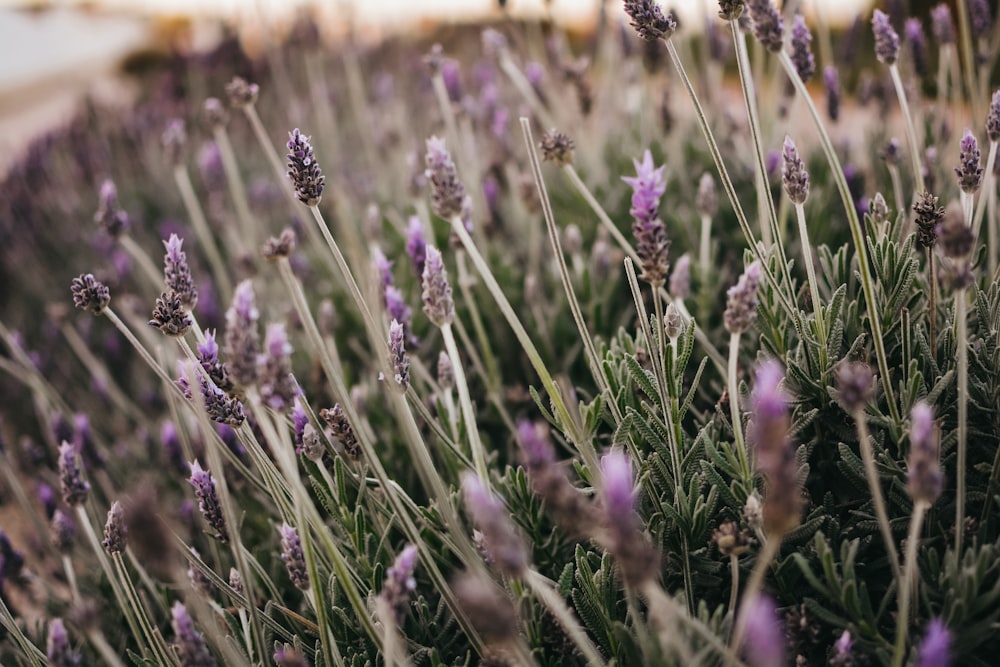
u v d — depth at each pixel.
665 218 0.88
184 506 0.74
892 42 0.63
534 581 0.48
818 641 0.54
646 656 0.50
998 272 0.60
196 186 1.63
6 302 1.56
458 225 0.54
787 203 0.72
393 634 0.49
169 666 0.57
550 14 1.06
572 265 0.90
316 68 1.77
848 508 0.59
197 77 2.01
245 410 0.65
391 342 0.54
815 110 0.54
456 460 0.65
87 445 0.78
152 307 1.17
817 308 0.57
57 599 0.74
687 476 0.57
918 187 0.64
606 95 1.24
